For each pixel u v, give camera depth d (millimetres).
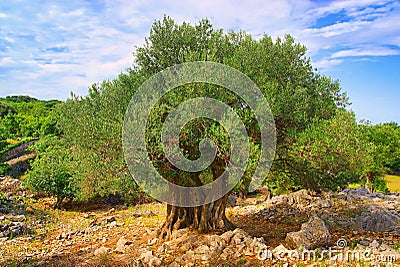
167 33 11312
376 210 12953
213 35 11391
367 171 31219
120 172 9906
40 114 62875
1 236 15469
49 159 25094
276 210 16391
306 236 10195
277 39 11586
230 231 11047
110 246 12734
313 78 11883
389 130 38688
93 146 9984
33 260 11727
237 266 9031
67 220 20500
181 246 10953
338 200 16188
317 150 9719
